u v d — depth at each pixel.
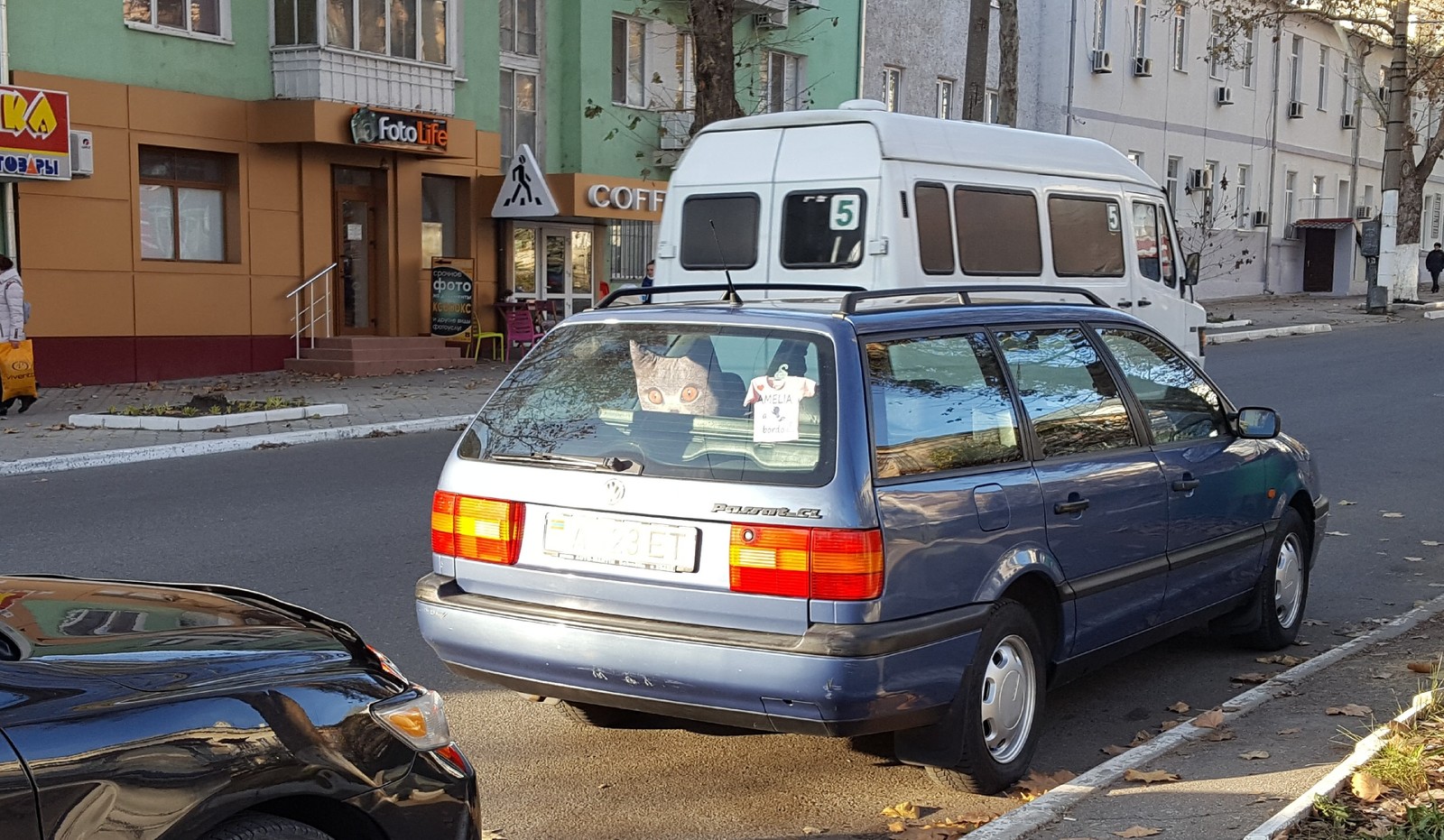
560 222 26.16
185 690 2.87
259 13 20.89
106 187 19.05
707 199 11.78
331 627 3.42
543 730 5.71
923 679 4.61
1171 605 6.06
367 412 16.45
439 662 6.59
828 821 4.79
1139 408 6.00
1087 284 12.84
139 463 12.91
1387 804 4.48
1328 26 48.72
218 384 19.50
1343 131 51.47
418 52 22.36
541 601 4.88
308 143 21.25
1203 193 43.03
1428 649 6.70
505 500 4.95
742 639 4.49
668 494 4.64
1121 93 39.19
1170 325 14.03
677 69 27.97
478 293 24.50
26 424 15.05
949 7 34.44
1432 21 37.72
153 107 19.50
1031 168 12.25
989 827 4.42
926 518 4.65
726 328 4.91
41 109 17.80
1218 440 6.48
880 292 5.09
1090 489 5.44
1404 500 11.37
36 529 9.67
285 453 13.66
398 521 10.12
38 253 18.34
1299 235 48.88
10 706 2.61
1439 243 60.03
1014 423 5.24
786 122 11.44
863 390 4.65
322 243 21.91
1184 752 5.26
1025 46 36.97
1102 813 4.58
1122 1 38.78
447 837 3.27
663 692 4.66
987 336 5.34
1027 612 5.10
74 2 18.58
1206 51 42.78
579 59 25.69
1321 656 6.61
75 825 2.60
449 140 22.72
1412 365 22.41
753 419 4.67
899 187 10.91
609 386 5.00
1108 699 6.33
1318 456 13.59
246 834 2.85
